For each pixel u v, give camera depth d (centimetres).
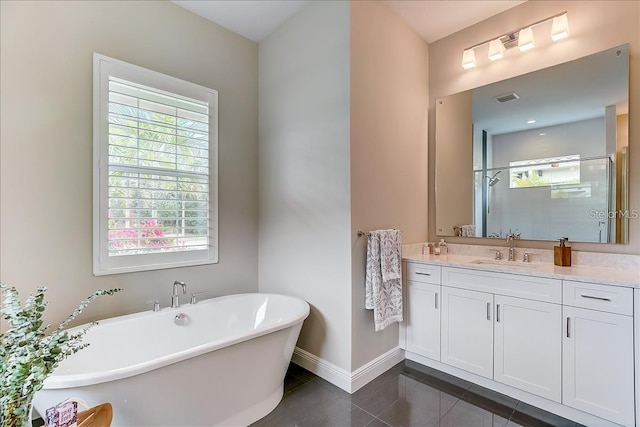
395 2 250
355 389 221
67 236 200
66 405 97
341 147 228
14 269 182
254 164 304
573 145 225
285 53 277
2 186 179
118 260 221
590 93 218
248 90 300
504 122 258
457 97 287
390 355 254
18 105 183
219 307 250
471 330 222
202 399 165
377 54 247
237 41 293
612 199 209
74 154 203
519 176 251
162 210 240
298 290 263
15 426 87
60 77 197
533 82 243
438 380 233
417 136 291
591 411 172
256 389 189
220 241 279
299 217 263
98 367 189
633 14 203
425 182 301
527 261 239
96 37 212
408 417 190
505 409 197
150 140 236
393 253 243
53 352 94
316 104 248
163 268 243
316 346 246
